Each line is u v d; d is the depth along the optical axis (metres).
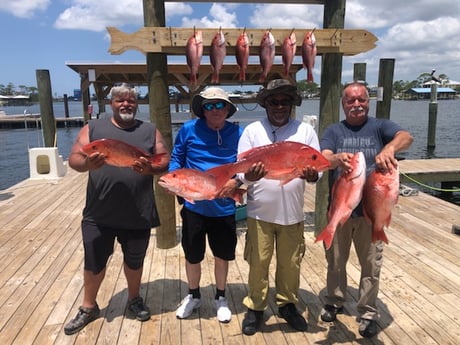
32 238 4.90
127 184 2.72
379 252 2.66
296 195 2.69
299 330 2.86
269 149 2.35
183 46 4.02
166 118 4.30
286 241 2.76
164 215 4.41
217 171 2.44
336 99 4.46
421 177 9.25
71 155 2.66
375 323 2.80
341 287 2.89
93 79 8.75
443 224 5.34
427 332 2.84
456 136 22.02
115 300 3.33
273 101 2.62
